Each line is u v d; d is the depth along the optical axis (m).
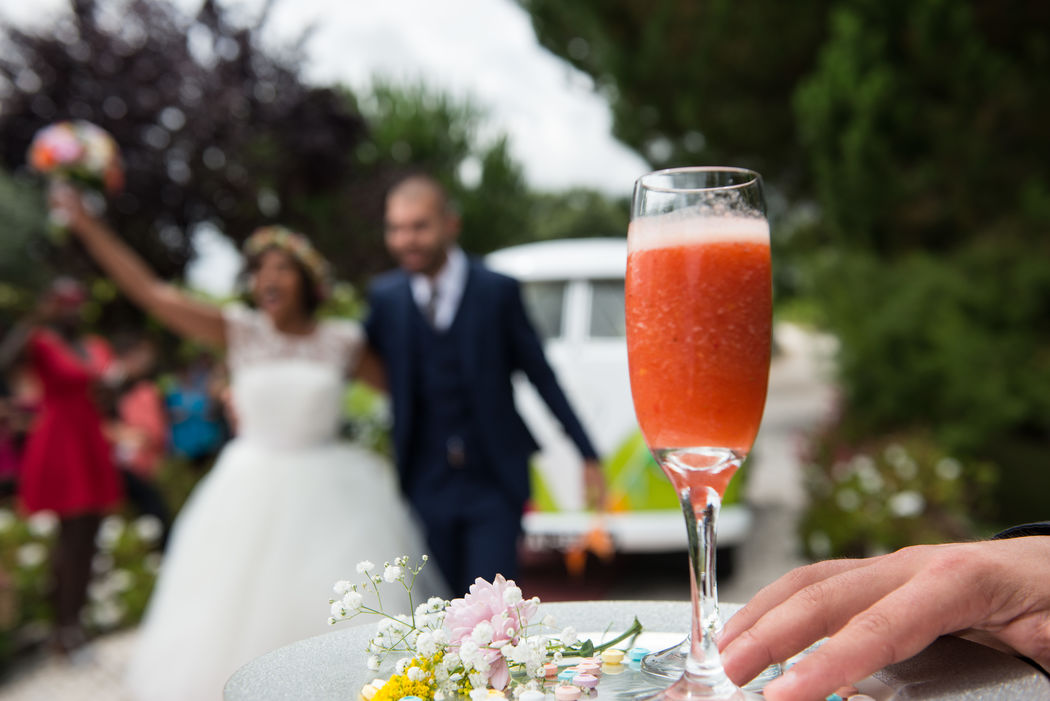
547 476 4.89
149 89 13.53
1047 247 5.82
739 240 0.97
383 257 14.68
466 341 3.26
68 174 3.48
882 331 6.09
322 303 3.88
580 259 5.62
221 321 3.80
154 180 13.32
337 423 3.84
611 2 10.09
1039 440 5.75
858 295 6.34
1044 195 5.88
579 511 4.87
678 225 0.98
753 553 6.13
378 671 0.95
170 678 3.48
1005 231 6.05
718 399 0.95
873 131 6.09
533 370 3.35
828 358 6.93
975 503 5.56
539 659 0.93
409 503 3.33
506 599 0.96
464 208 17.66
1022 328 5.73
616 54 10.42
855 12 6.27
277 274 3.72
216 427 8.15
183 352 12.09
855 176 6.23
